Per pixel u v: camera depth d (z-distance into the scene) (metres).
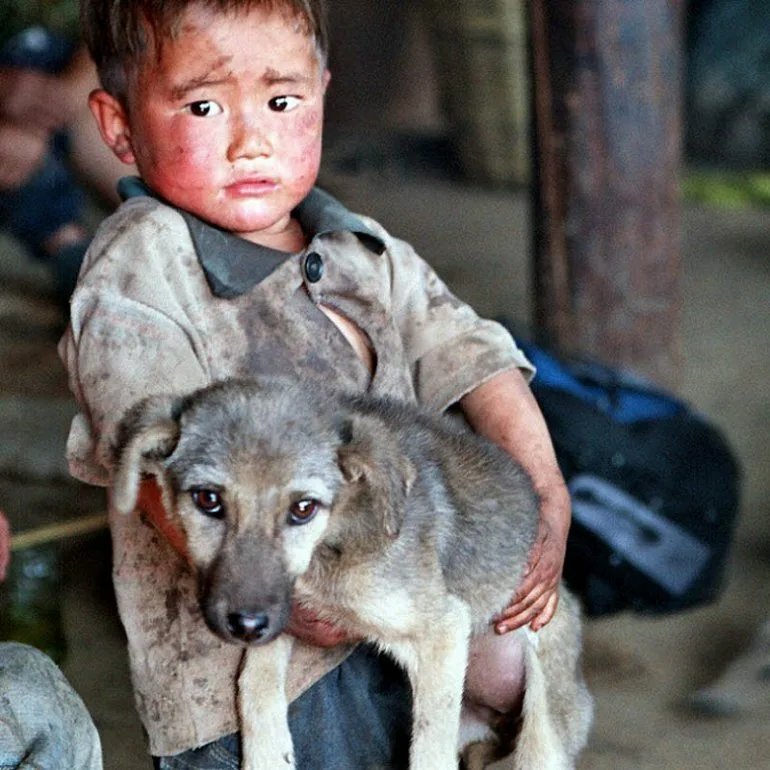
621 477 7.77
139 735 6.89
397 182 17.62
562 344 10.18
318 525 4.07
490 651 4.78
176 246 4.48
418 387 4.95
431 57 19.55
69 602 8.19
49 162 11.63
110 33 4.58
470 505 4.62
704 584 8.02
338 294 4.67
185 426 4.07
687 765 6.84
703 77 18.34
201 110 4.44
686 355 12.23
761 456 10.22
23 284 13.27
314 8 4.54
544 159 10.06
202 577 4.00
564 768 4.91
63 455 9.55
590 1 9.69
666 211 10.09
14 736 4.10
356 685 4.68
